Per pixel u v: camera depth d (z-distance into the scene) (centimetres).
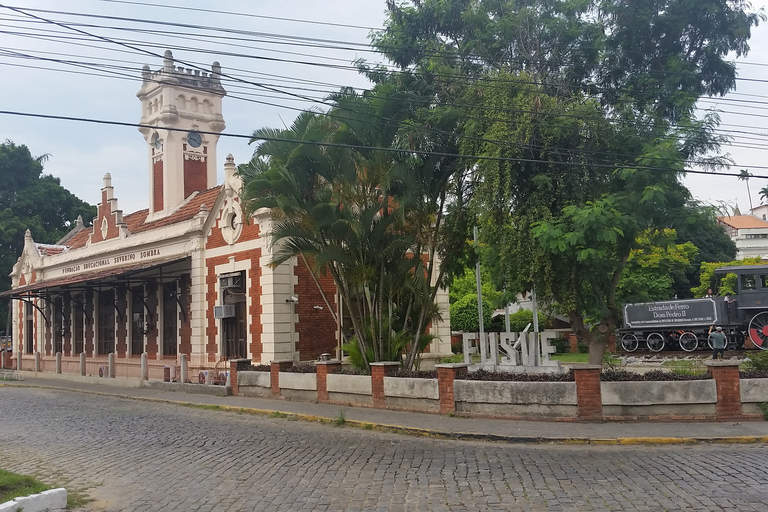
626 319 3228
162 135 3206
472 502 827
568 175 1599
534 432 1263
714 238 4841
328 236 1747
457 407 1488
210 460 1148
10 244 5528
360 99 1706
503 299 1850
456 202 1833
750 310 2973
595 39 1725
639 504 793
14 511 752
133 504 872
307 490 914
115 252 3145
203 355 2522
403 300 1861
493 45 1731
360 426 1453
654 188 1459
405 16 1872
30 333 4078
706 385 1336
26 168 5788
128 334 3064
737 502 785
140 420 1692
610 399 1355
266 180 1714
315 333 2239
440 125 1747
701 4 1628
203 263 2566
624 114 1662
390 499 853
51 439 1424
